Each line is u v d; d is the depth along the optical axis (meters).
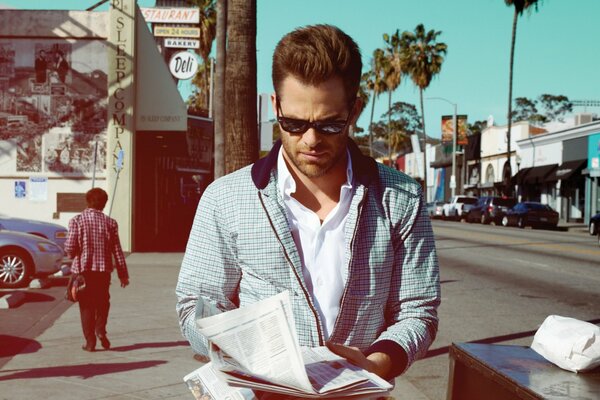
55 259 13.88
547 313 10.62
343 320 2.18
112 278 14.43
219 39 13.90
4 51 21.38
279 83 2.04
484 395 3.14
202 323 1.88
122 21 21.27
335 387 1.76
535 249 23.09
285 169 2.19
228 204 2.21
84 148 21.47
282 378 1.74
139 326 9.44
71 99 21.41
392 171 2.31
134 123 21.52
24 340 8.53
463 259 19.44
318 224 2.19
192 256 2.27
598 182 41.94
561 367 2.98
